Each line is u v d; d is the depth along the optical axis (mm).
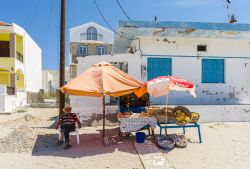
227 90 16281
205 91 16078
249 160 7918
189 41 16062
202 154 8469
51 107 27844
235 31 14719
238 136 10734
